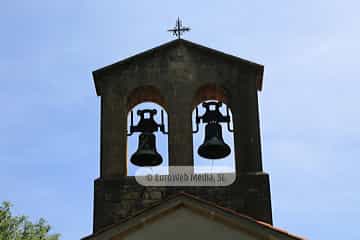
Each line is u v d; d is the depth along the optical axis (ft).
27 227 93.81
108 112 53.98
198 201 45.42
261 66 55.06
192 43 56.18
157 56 55.88
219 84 54.85
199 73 55.16
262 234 44.19
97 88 56.34
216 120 54.44
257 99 54.19
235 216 44.91
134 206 50.60
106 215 50.34
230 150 53.72
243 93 54.44
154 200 50.75
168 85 54.80
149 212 45.06
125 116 54.08
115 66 55.42
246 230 44.52
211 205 45.29
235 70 55.21
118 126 53.52
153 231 44.83
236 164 51.85
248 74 55.06
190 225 45.06
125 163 52.31
